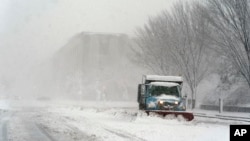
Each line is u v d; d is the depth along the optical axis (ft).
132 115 89.25
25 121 80.48
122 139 49.39
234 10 121.90
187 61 167.84
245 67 126.82
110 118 90.89
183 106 88.07
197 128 65.98
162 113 84.79
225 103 169.78
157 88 90.68
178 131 60.29
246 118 100.58
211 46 145.89
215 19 128.47
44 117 93.35
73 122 78.13
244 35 119.96
